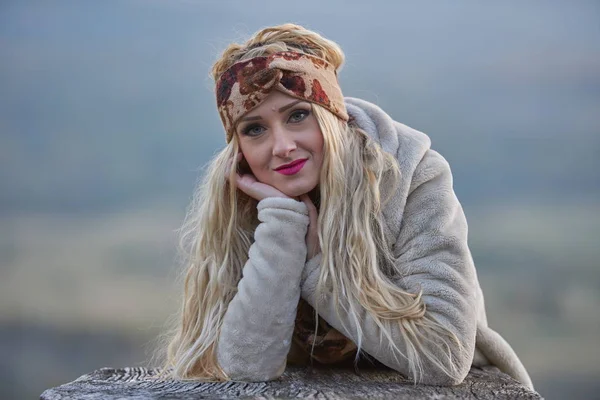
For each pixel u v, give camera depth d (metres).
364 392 2.31
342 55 2.57
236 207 2.60
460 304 2.39
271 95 2.42
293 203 2.45
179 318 2.75
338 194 2.47
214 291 2.60
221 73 2.51
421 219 2.49
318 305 2.45
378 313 2.39
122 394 2.27
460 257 2.46
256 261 2.43
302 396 2.26
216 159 2.65
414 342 2.36
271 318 2.41
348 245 2.45
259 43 2.50
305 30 2.51
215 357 2.49
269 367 2.43
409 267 2.45
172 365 2.70
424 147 2.57
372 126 2.60
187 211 2.79
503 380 2.51
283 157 2.44
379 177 2.48
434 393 2.31
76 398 2.22
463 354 2.37
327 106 2.46
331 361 2.63
